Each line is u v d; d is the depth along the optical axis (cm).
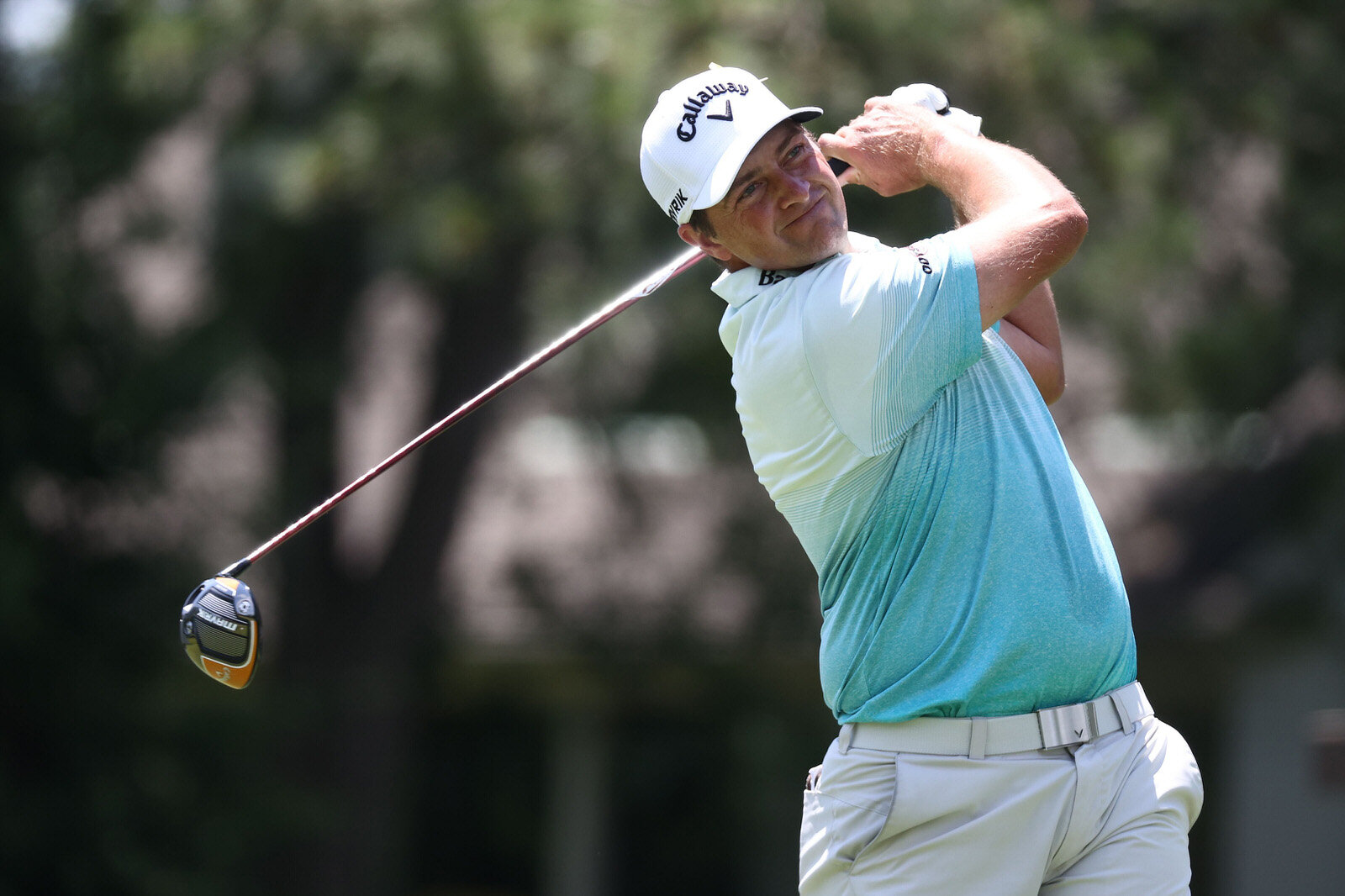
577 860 4450
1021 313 1056
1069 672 934
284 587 3762
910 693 945
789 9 2669
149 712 3522
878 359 916
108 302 3491
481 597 3938
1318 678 4084
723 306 2909
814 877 999
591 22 2698
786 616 3581
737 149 935
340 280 3475
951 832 940
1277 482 3962
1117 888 944
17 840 3316
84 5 3275
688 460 3538
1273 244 3353
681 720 4406
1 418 3319
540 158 2711
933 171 1005
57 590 3456
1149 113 3108
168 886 3384
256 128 3133
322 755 3769
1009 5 2819
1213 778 4194
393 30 2739
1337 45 3378
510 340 3566
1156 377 3278
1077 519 949
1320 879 4078
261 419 3922
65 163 3388
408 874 4362
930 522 934
